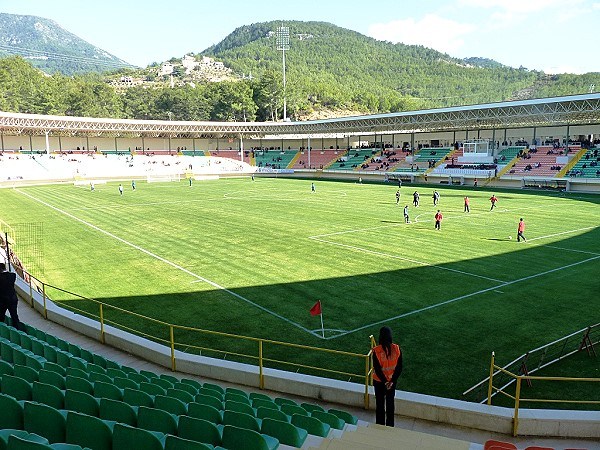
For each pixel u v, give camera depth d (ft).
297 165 334.24
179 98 474.08
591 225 115.24
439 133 294.87
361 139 346.54
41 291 61.98
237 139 376.89
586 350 45.60
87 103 437.58
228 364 38.34
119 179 290.15
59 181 273.13
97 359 38.22
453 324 52.95
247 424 23.12
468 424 29.99
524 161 232.73
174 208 151.74
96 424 20.15
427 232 107.24
